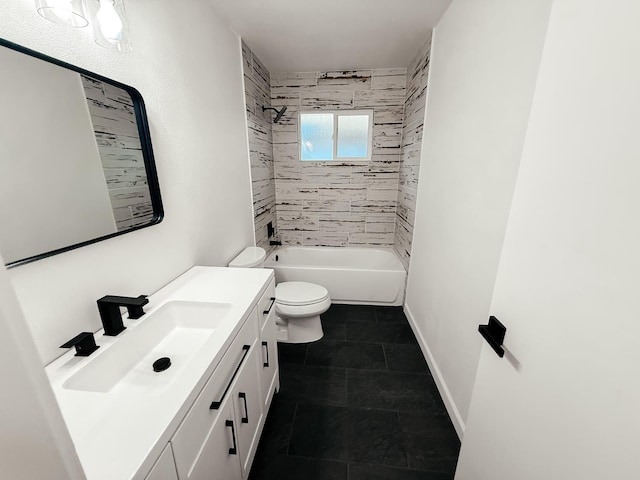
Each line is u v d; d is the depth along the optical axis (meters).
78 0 0.70
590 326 0.47
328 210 3.12
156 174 1.10
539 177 0.60
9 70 0.62
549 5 0.78
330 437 1.37
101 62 0.87
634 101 0.39
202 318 1.09
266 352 1.33
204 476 0.73
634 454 0.40
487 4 1.16
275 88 2.81
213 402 0.78
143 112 1.03
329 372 1.81
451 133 1.54
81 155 0.81
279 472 1.21
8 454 0.27
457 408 1.41
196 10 1.42
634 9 0.39
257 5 1.59
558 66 0.55
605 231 0.44
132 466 0.48
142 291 1.09
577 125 0.50
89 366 0.73
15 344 0.27
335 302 2.73
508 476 0.69
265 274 1.35
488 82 1.14
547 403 0.57
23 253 0.66
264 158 2.64
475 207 1.23
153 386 0.82
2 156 0.61
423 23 1.81
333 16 1.72
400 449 1.31
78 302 0.82
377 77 2.71
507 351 0.71
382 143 2.88
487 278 1.12
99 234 0.87
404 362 1.90
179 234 1.32
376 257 3.07
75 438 0.53
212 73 1.59
